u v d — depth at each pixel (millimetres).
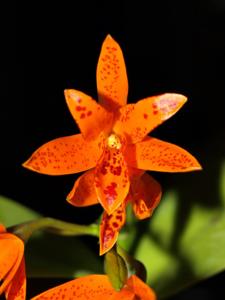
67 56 444
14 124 435
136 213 298
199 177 383
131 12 445
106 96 302
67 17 446
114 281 303
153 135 434
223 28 440
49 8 446
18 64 441
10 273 309
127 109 299
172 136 434
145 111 296
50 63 443
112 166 298
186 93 437
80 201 294
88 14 446
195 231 372
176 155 295
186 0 441
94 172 298
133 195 300
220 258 361
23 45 443
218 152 384
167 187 387
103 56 296
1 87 437
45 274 361
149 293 299
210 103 435
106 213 294
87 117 291
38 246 367
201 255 364
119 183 294
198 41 441
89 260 370
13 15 443
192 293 416
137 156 301
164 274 362
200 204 378
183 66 440
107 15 446
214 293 414
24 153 431
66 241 372
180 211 378
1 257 308
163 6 443
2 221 367
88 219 424
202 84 438
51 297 307
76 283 310
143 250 372
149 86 439
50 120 437
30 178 430
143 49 443
